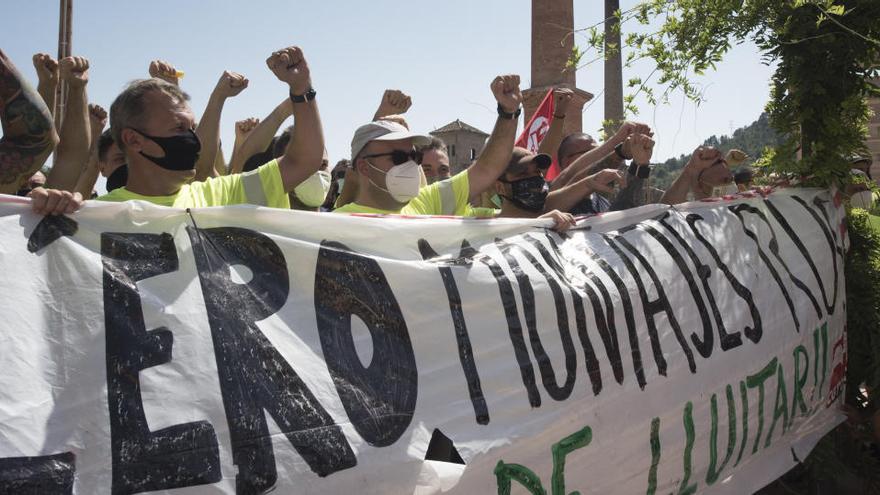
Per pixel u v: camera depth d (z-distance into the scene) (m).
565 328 3.15
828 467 4.63
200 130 4.00
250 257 2.50
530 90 11.09
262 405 2.26
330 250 2.67
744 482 4.05
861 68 4.86
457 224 3.08
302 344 2.46
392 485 2.45
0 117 2.66
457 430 2.69
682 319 3.69
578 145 5.30
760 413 4.05
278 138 4.39
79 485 1.95
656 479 3.44
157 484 2.04
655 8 4.85
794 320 4.36
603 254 3.55
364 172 3.58
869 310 5.08
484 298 2.96
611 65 12.27
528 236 3.34
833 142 5.01
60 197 2.21
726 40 4.82
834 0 4.64
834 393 4.82
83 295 2.16
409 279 2.80
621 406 3.27
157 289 2.27
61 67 3.07
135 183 2.91
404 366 2.66
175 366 2.18
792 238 4.68
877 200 5.52
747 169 7.85
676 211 4.10
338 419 2.40
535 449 2.89
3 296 2.04
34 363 2.01
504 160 3.95
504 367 2.90
